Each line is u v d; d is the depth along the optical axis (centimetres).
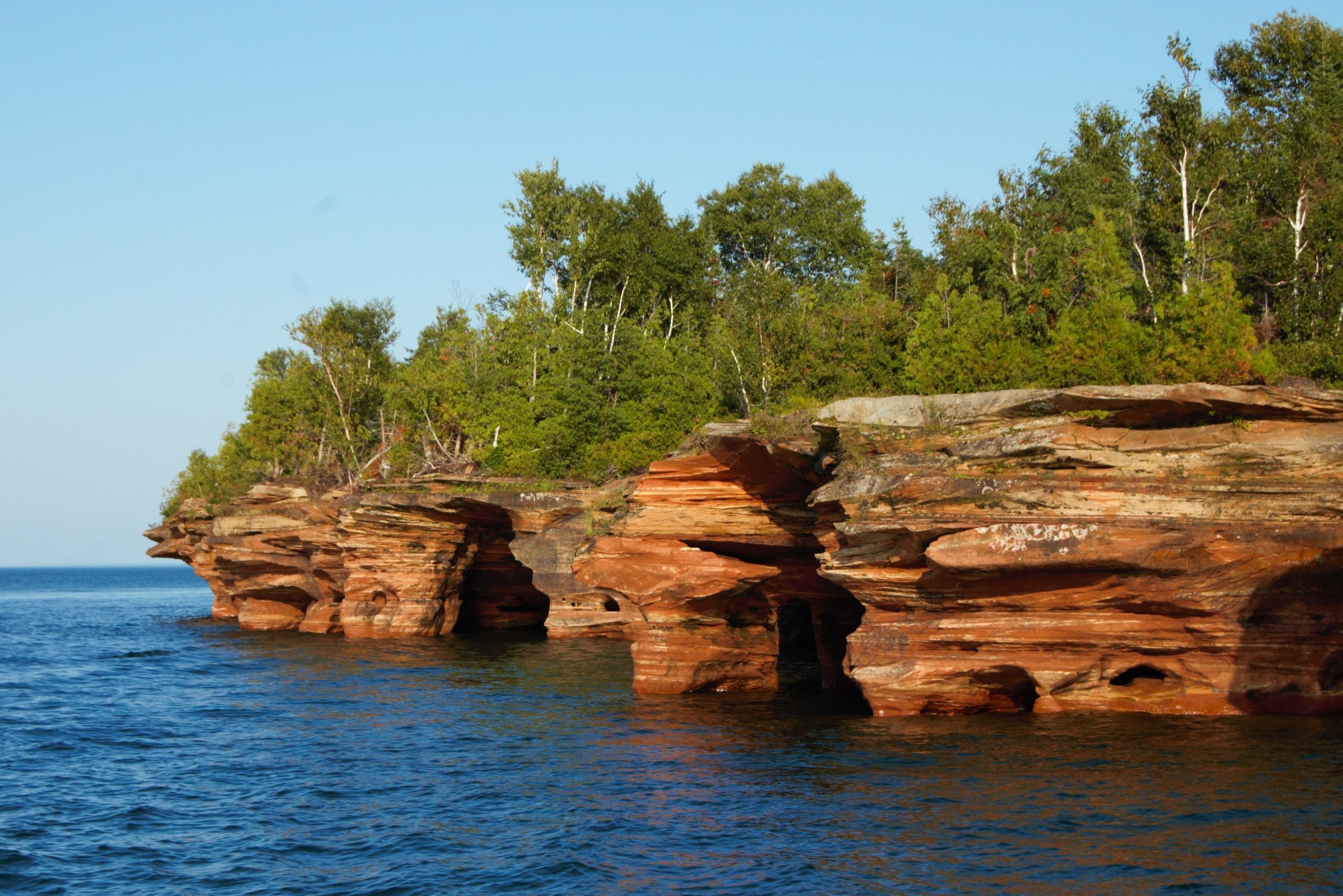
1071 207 5203
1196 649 2500
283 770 2562
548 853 1833
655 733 2794
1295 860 1597
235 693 3931
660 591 3366
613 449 5531
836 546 2856
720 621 3469
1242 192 4316
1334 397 2359
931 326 4006
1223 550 2361
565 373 5991
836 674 3575
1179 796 1911
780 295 5534
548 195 6600
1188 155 4056
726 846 1825
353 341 7981
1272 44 5384
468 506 5281
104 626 8419
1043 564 2414
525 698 3494
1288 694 2491
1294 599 2434
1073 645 2534
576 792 2233
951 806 1942
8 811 2248
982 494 2488
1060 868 1612
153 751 2873
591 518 4681
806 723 2822
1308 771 2036
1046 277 4634
